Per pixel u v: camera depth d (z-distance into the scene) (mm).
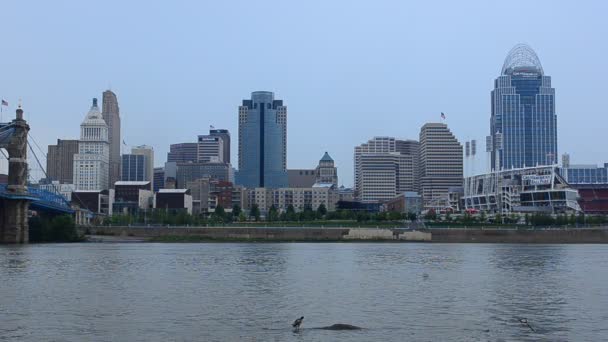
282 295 89438
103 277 112938
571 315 73625
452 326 66562
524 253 199500
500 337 61469
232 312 74562
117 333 62562
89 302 81812
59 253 185000
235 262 151750
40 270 125875
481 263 152375
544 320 70375
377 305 80375
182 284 102562
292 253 193500
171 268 133000
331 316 72188
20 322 67812
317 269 132375
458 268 136875
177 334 62188
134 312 74250
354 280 110062
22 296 87125
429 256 180250
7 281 105312
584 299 86750
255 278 112812
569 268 138000
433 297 88000
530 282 108125
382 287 99438
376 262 154375
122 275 116875
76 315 72125
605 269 135500
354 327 65188
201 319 70000
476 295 90438
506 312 75438
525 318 71438
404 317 71625
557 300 85750
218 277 114188
